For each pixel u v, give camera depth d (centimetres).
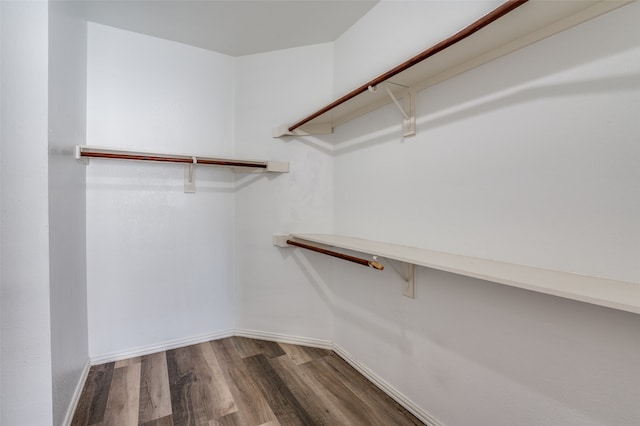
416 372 145
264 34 200
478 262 108
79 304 166
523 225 102
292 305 221
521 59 101
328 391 164
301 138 215
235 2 169
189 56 214
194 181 218
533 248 100
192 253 218
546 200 96
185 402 154
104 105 189
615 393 83
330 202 210
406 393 151
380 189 167
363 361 181
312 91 212
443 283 131
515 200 105
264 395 160
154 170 205
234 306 231
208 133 222
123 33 195
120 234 196
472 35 98
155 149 204
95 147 167
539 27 94
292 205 218
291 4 170
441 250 131
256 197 226
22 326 115
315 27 192
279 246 219
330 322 211
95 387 166
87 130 184
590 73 86
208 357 200
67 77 145
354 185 188
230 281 231
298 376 179
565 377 92
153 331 206
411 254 124
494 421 112
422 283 141
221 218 228
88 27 184
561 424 93
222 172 227
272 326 225
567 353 92
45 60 117
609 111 83
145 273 204
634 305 61
